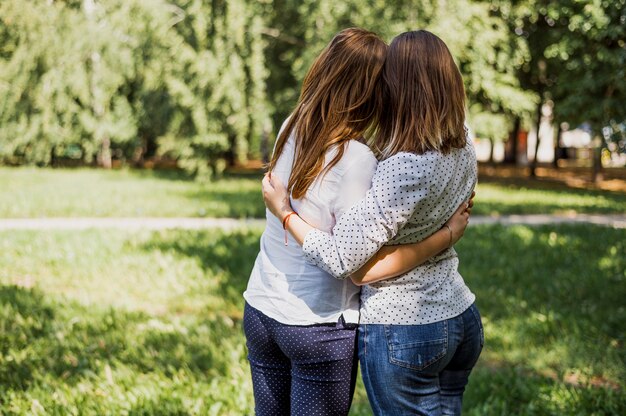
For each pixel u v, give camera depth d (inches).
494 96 711.1
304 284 85.6
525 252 332.5
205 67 651.5
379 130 87.5
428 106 82.0
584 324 207.5
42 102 783.1
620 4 628.7
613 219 488.1
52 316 207.6
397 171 80.3
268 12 747.4
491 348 189.2
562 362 178.7
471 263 302.7
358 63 84.9
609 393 152.6
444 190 83.0
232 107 674.2
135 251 314.2
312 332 85.4
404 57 84.3
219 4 670.5
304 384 87.0
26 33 764.0
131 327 199.5
